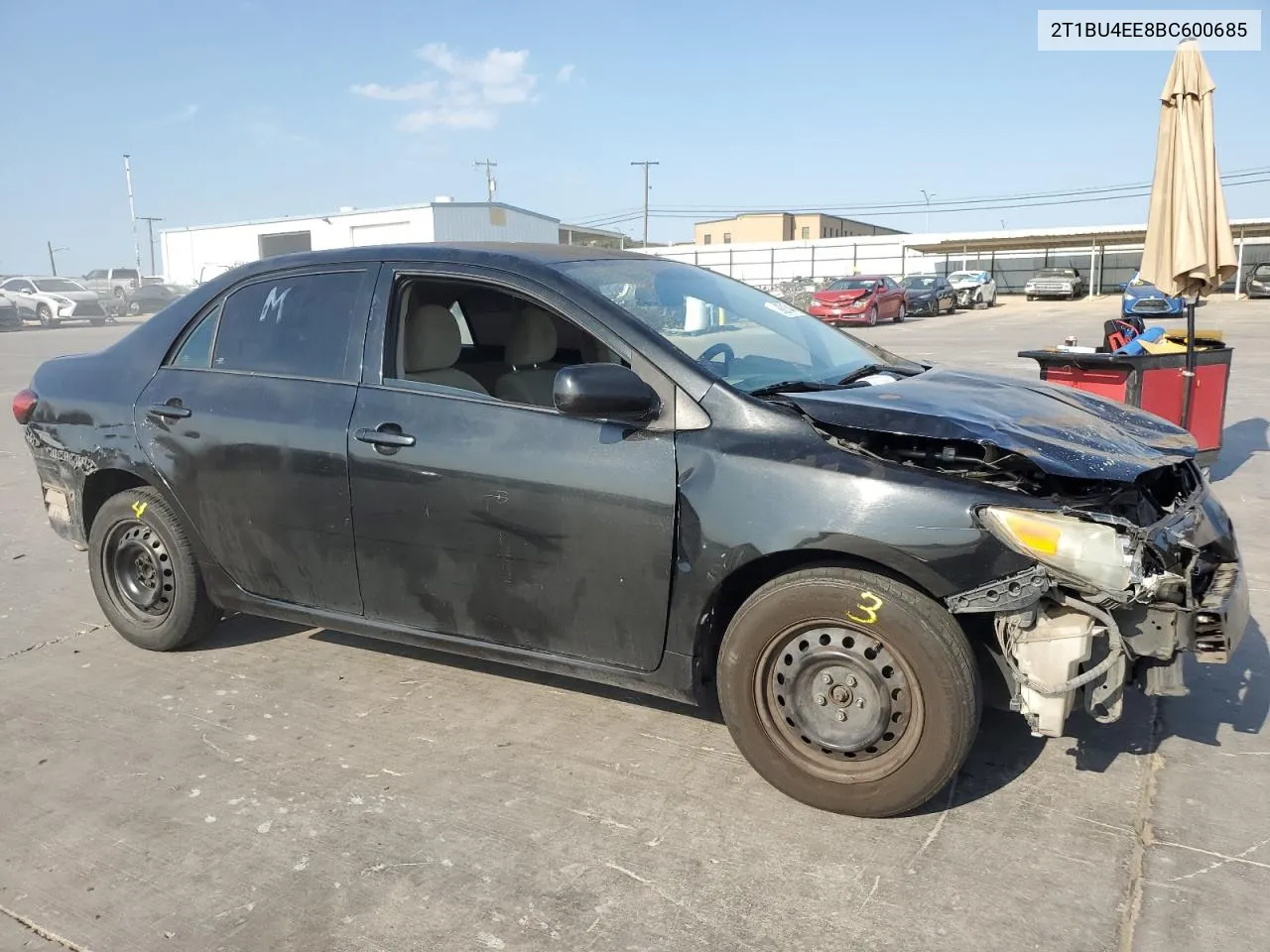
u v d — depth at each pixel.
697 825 2.98
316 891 2.71
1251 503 6.65
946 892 2.64
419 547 3.50
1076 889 2.64
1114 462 2.83
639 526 3.08
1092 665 2.75
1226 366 7.07
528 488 3.24
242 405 3.87
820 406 3.04
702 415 3.07
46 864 2.87
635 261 3.91
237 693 3.99
